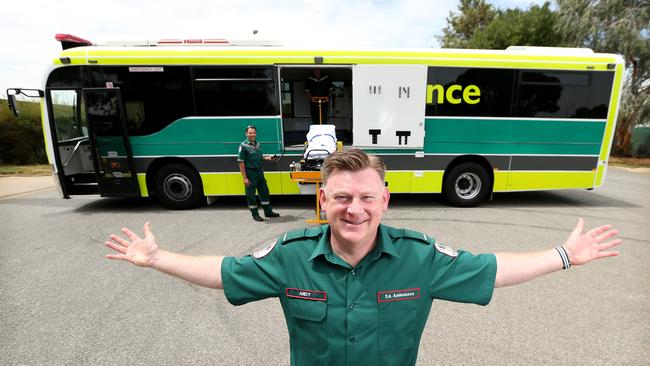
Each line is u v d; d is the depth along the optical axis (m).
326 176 1.08
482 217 5.62
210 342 2.55
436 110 5.89
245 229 5.11
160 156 5.97
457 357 2.36
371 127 5.87
